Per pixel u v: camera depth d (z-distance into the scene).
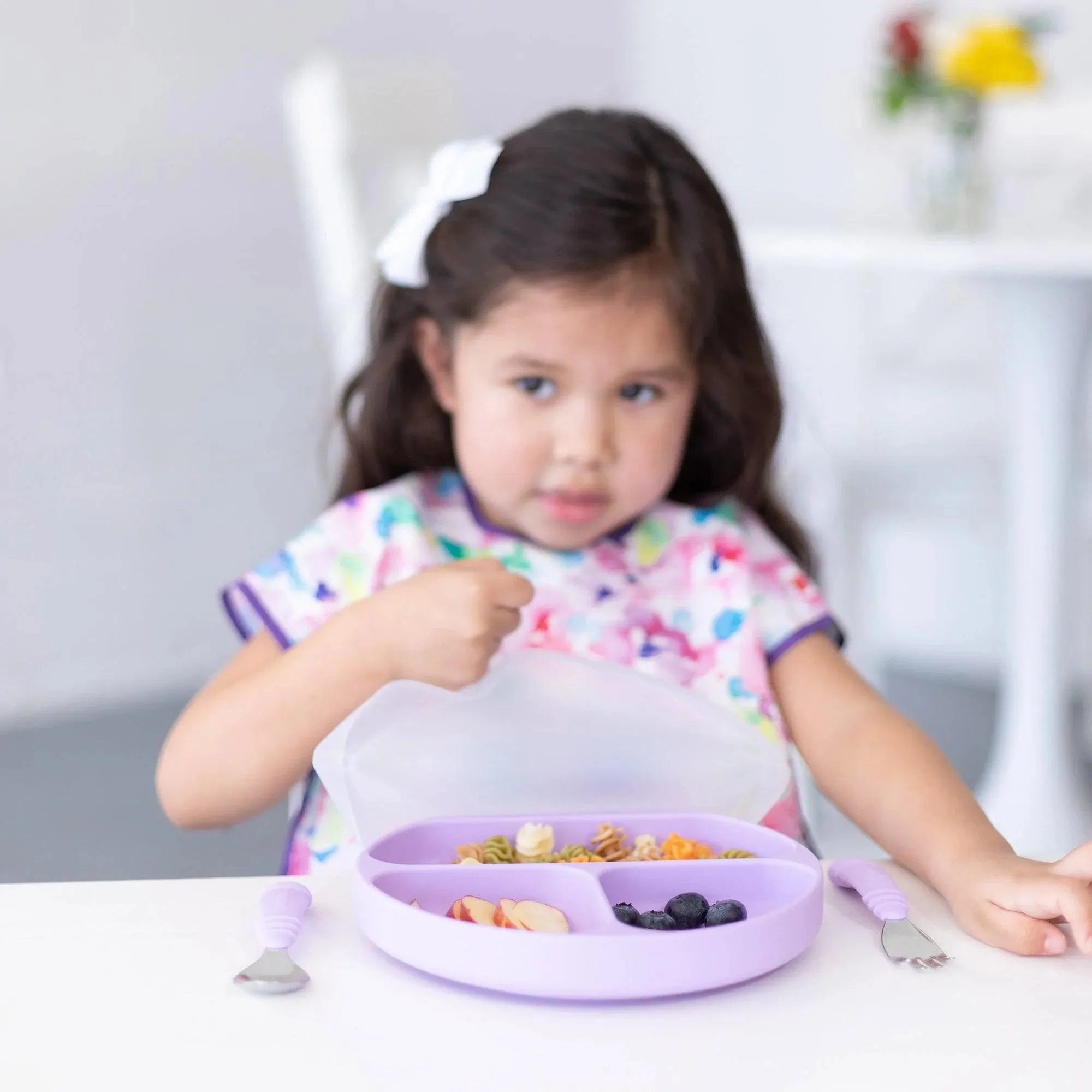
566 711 0.96
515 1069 0.74
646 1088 0.73
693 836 0.92
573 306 1.09
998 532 3.57
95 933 0.82
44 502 3.20
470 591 0.97
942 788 1.03
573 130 1.16
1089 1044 0.76
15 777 2.84
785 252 2.31
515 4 3.85
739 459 1.25
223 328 3.41
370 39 3.59
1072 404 2.37
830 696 1.15
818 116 3.72
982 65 2.46
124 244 3.25
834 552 2.45
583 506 1.13
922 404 3.46
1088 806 2.49
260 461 3.49
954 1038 0.77
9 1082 0.73
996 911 0.85
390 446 1.26
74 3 3.12
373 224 2.62
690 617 1.20
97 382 3.24
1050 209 3.15
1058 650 2.45
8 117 3.06
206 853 2.45
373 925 0.81
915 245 2.20
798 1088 0.73
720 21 3.90
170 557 3.39
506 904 0.82
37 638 3.22
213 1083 0.73
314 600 1.17
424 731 0.95
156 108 3.26
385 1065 0.74
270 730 1.03
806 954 0.82
